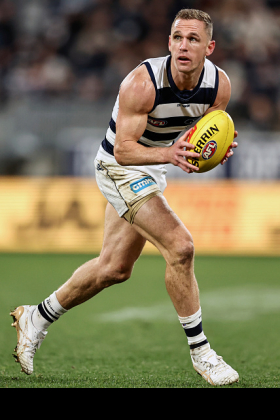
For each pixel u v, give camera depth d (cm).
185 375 1268
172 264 1141
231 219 4097
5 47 5775
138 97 1128
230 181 4109
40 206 4244
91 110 4791
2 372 1281
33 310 1279
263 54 5597
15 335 1752
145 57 5678
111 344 1642
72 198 4225
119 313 2145
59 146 4688
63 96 5447
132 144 1140
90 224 4194
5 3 5956
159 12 5875
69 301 1273
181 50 1104
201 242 4097
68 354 1502
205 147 1152
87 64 5609
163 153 1124
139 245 1255
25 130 4766
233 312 2158
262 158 4084
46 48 5762
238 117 5134
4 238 4250
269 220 4078
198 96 1177
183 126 1237
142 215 1175
